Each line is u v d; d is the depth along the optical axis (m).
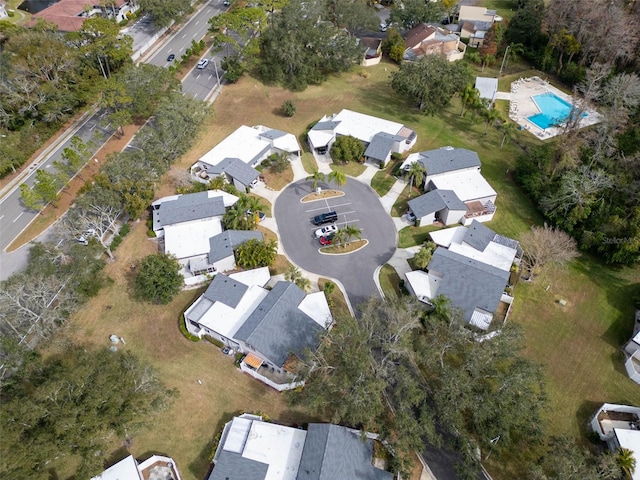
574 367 61.44
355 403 46.81
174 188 87.50
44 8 155.88
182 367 60.75
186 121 91.75
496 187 89.50
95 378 48.34
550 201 78.94
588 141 88.06
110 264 73.44
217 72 119.31
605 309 68.69
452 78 100.81
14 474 42.03
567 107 113.19
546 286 71.69
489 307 63.88
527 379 49.31
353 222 81.75
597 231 75.25
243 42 128.50
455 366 59.91
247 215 78.19
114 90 93.50
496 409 47.50
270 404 57.12
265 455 50.81
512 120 108.88
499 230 80.50
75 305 63.69
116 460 52.00
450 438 51.59
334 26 129.00
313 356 52.69
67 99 98.25
